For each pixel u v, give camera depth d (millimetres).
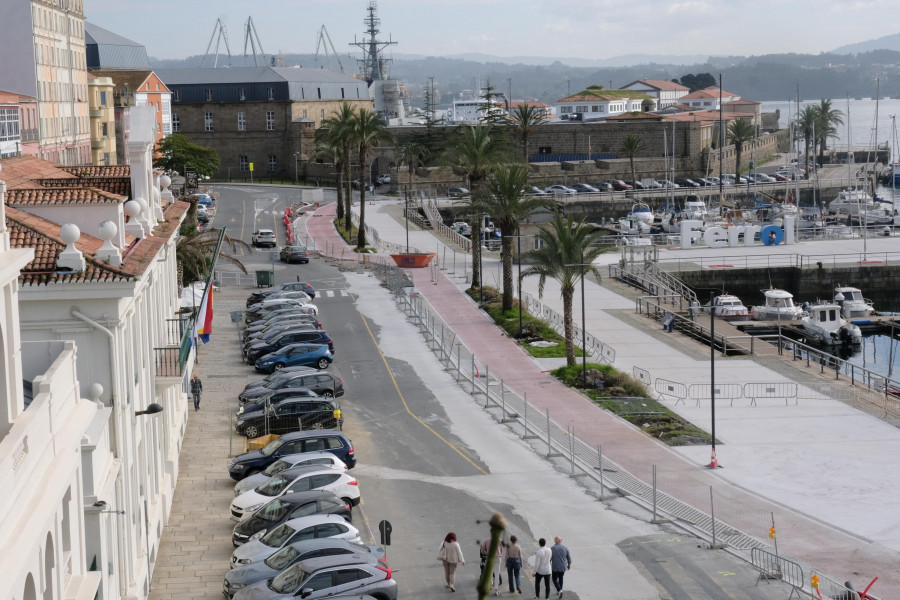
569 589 34875
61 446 19078
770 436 53562
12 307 18172
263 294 82812
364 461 48562
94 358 28797
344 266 103000
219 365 65875
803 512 42750
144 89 163000
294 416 51250
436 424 54656
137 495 32500
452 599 34125
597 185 180125
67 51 112188
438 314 82812
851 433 54094
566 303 65438
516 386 62781
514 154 94625
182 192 83688
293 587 31000
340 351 70438
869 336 93688
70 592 20094
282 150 189375
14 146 67438
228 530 39531
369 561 31969
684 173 197500
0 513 14820
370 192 169500
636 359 70750
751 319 92000
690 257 116875
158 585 34469
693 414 57969
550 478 46406
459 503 43125
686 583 35281
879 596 34531
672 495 44625
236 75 191250
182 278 65250
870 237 133000
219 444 50219
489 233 135000
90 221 33625
